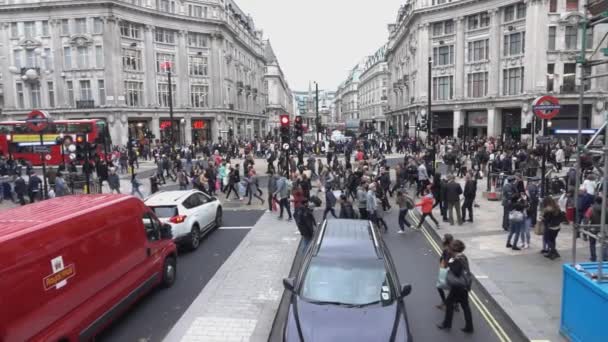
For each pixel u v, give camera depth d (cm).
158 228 945
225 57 6241
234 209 1862
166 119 5494
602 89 4019
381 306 638
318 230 850
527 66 4269
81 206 734
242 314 810
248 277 1008
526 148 2988
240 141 5506
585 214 1094
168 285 968
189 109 5691
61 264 613
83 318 648
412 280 995
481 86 4912
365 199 1447
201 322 777
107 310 713
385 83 10062
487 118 4866
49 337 577
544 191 1505
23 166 3203
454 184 1479
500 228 1441
